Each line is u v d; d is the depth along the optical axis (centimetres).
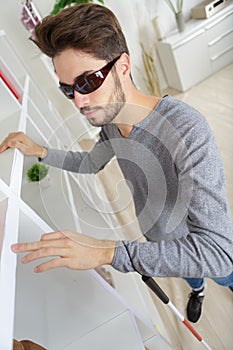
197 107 280
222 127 243
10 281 46
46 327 80
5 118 109
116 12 283
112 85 66
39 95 181
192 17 302
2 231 52
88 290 85
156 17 293
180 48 286
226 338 136
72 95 68
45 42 62
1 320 39
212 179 62
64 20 59
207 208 62
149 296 150
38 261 74
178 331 142
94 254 60
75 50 61
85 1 232
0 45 166
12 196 62
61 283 80
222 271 64
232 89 280
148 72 309
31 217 66
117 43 64
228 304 145
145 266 62
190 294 148
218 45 296
